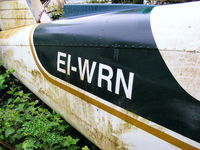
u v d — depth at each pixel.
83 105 1.51
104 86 1.29
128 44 1.13
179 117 0.95
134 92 1.11
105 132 1.36
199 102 0.88
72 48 1.52
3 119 1.75
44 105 2.42
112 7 1.81
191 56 0.89
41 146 1.53
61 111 1.83
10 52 2.51
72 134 1.97
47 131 1.64
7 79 2.64
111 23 1.28
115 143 1.30
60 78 1.70
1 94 2.56
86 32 1.42
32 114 1.84
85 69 1.42
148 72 1.04
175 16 0.99
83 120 1.55
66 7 2.24
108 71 1.25
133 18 1.18
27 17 2.60
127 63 1.14
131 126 1.17
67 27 1.63
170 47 0.96
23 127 1.66
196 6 0.95
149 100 1.05
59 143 1.62
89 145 1.91
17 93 2.10
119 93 1.20
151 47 1.02
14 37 2.40
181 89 0.93
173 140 0.98
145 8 1.22
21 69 2.37
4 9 2.83
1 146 1.72
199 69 0.87
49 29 1.84
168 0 2.24
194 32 0.89
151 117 1.05
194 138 0.91
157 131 1.04
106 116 1.32
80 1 3.04
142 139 1.12
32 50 2.02
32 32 2.06
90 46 1.36
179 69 0.93
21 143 1.63
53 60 1.75
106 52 1.25
